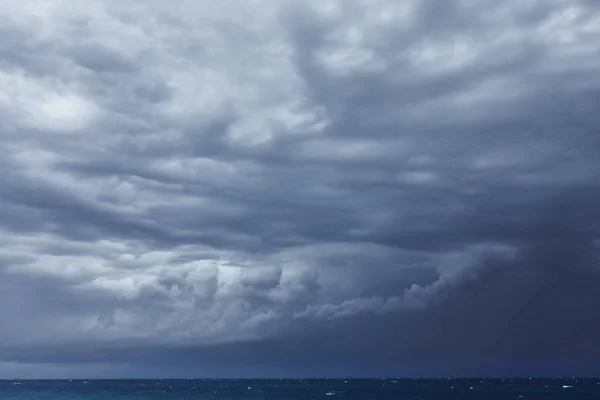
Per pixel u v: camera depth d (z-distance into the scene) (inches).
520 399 5580.7
